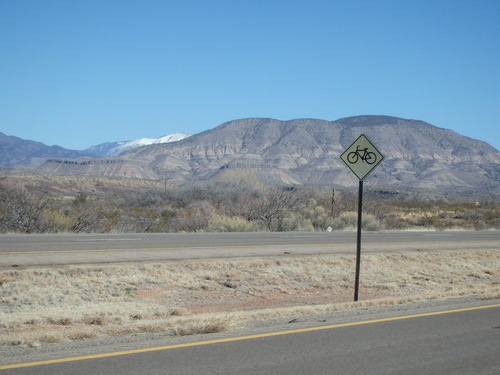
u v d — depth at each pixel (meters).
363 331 9.48
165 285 15.59
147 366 7.20
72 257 17.11
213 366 7.25
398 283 18.50
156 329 9.49
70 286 14.30
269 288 16.58
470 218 58.94
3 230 27.48
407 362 7.65
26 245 19.84
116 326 9.74
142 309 12.83
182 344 8.39
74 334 8.94
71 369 7.02
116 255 18.02
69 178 104.88
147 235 26.16
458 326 10.01
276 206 38.31
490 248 26.05
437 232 36.00
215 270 17.23
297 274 18.02
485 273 21.05
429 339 8.98
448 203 94.44
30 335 8.77
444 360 7.80
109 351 7.92
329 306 12.22
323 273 18.47
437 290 16.88
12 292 13.38
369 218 38.66
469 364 7.62
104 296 14.15
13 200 29.36
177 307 13.52
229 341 8.62
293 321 10.36
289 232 31.55
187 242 23.03
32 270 14.77
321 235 29.55
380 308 11.99
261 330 9.47
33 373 6.83
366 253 21.89
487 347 8.55
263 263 18.39
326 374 7.04
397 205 80.56
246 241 24.39
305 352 8.03
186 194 57.25
